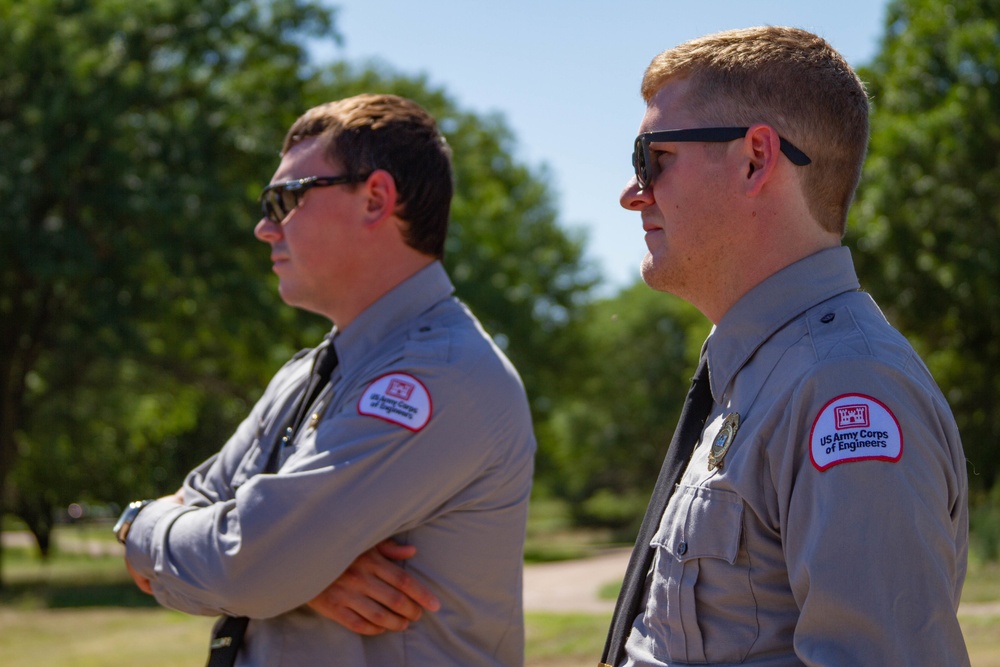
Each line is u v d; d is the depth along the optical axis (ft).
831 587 4.50
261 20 64.59
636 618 5.60
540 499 186.50
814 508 4.67
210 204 56.34
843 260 5.45
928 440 4.74
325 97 68.59
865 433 4.64
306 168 7.65
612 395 150.61
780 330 5.32
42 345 61.05
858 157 5.56
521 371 91.20
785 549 4.82
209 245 56.49
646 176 5.71
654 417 145.79
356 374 7.35
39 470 79.77
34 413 68.23
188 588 6.89
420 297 7.57
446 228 7.88
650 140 5.68
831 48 5.61
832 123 5.42
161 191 55.67
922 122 52.11
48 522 98.89
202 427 97.40
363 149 7.54
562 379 102.06
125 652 32.12
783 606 4.94
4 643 36.58
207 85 61.67
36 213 56.34
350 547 6.65
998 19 52.95
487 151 91.56
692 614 5.11
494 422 7.11
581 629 30.73
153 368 68.80
